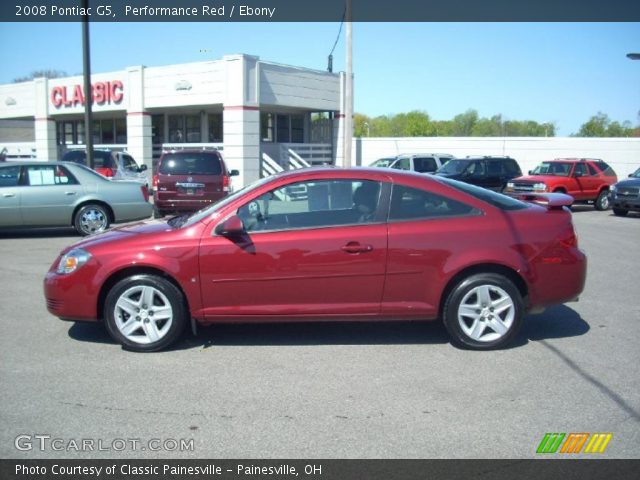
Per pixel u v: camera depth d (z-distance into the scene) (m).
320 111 28.73
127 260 5.52
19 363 5.34
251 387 4.83
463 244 5.60
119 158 20.45
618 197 19.08
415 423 4.21
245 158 23.27
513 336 5.74
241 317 5.63
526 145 28.92
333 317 5.67
